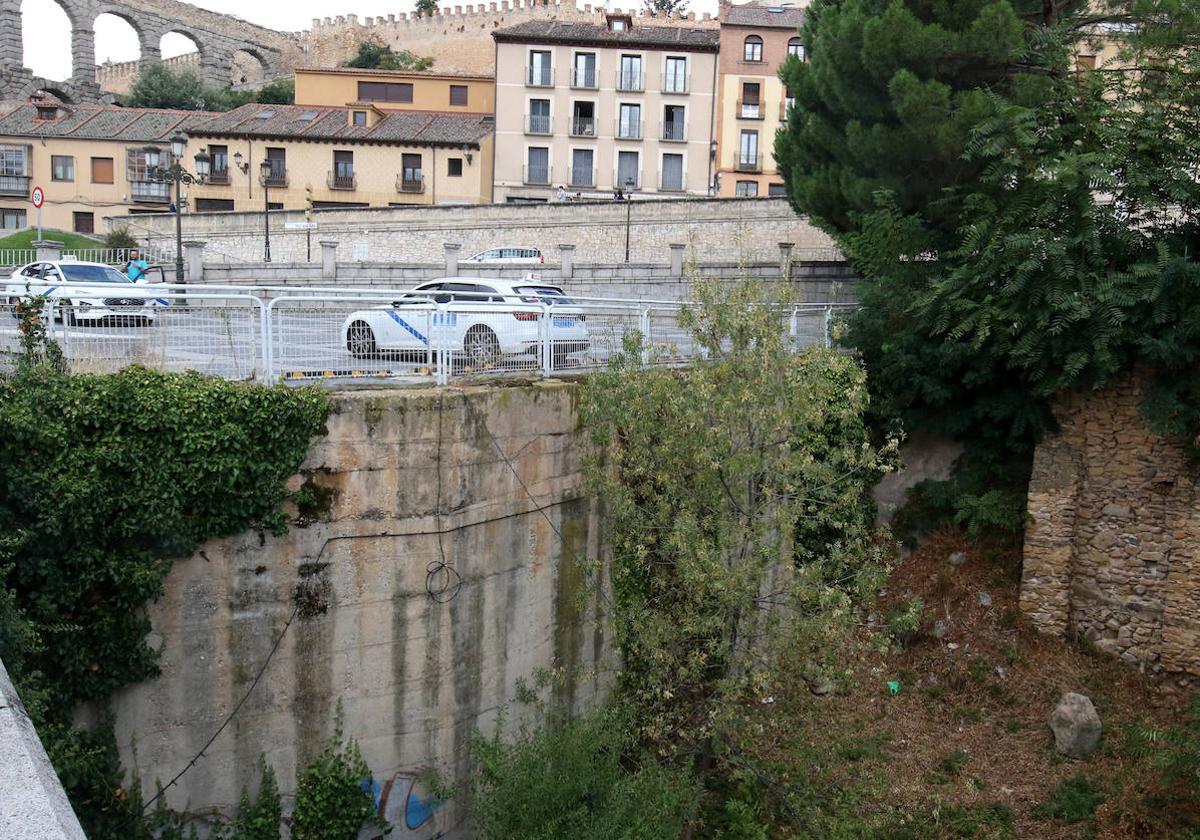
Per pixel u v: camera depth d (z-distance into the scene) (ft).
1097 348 43.47
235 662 31.24
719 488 33.35
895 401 53.36
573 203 124.98
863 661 37.04
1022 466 51.62
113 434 27.96
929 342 51.55
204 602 30.55
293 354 32.60
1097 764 41.06
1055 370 47.09
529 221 127.03
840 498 34.27
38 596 26.99
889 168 55.67
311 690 32.55
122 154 161.38
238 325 31.63
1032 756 42.11
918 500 53.67
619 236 123.75
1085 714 41.93
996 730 43.96
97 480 27.61
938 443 54.08
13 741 11.30
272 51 245.24
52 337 29.19
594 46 159.74
